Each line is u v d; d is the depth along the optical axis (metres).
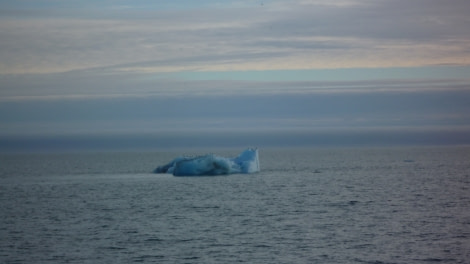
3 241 87.94
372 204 127.19
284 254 77.62
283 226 97.69
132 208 124.69
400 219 104.50
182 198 142.25
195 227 97.69
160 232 93.38
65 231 96.00
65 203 136.12
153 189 167.12
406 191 156.25
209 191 158.88
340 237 87.75
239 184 180.00
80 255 78.56
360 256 76.38
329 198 139.62
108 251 80.44
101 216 113.25
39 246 84.31
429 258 75.44
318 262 73.75
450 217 106.94
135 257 77.00
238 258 75.94
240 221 103.75
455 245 82.44
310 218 106.44
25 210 124.12
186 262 74.31
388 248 80.62
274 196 145.12
